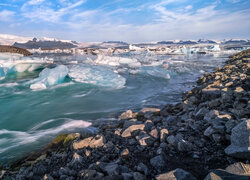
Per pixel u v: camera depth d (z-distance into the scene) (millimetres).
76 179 2340
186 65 22812
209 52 52094
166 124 4242
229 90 5660
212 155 2445
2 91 10203
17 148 4227
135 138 3467
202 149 2662
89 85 11336
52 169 2959
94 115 6602
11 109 7500
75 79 11758
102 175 2152
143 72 16453
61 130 5324
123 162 2607
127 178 2012
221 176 1688
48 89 10578
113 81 11656
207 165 2258
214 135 2820
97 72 13031
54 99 8836
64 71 12438
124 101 8352
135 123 4430
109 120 5926
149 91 10188
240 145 2232
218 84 7582
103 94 9672
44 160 3412
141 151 2920
